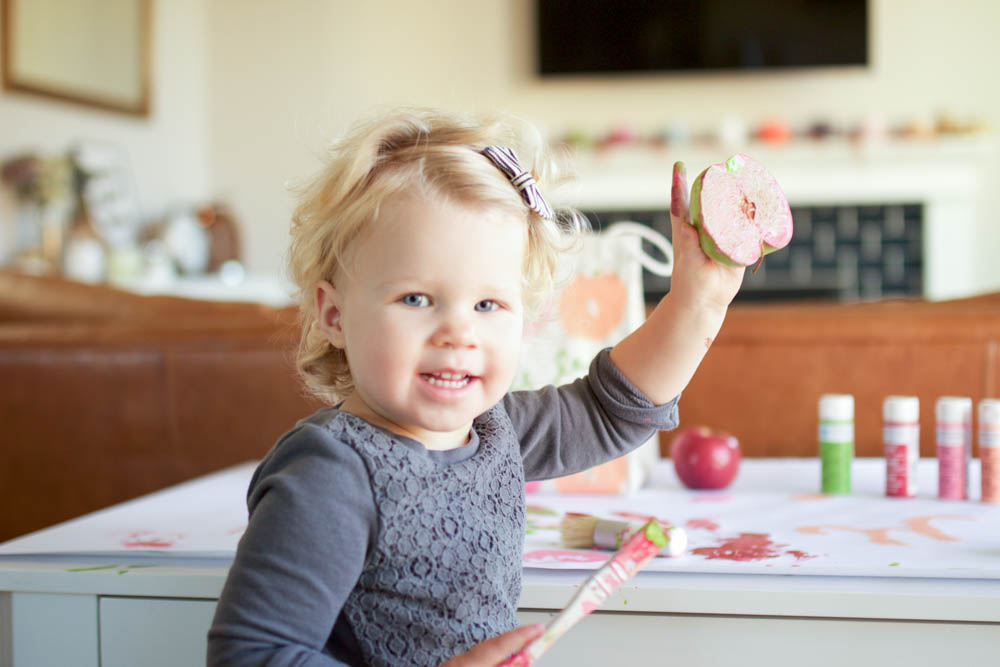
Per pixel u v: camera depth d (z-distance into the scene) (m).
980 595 0.71
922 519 0.97
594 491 1.16
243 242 5.77
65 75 4.31
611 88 5.57
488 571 0.64
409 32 5.68
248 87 5.75
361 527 0.61
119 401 1.65
